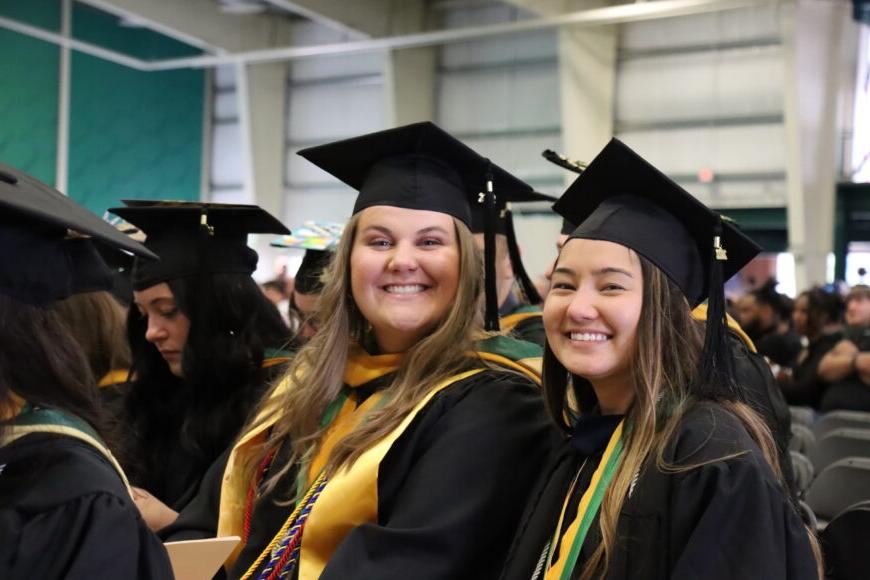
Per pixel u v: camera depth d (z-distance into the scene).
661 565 1.42
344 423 2.00
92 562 1.15
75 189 15.31
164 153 16.47
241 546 2.14
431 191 2.04
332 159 2.16
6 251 1.20
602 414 1.71
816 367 5.18
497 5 13.46
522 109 13.32
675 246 1.65
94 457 1.26
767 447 1.56
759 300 6.13
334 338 2.08
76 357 1.28
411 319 2.01
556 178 12.98
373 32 13.36
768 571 1.34
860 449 3.98
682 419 1.54
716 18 12.11
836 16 11.89
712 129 12.24
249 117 15.21
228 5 14.45
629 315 1.58
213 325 2.58
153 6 13.32
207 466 2.55
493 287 2.12
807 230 11.86
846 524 2.02
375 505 1.86
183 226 2.60
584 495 1.58
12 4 14.16
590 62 12.48
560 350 1.64
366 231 2.05
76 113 15.22
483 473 1.83
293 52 13.96
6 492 1.18
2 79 14.30
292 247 3.07
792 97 11.38
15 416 1.22
